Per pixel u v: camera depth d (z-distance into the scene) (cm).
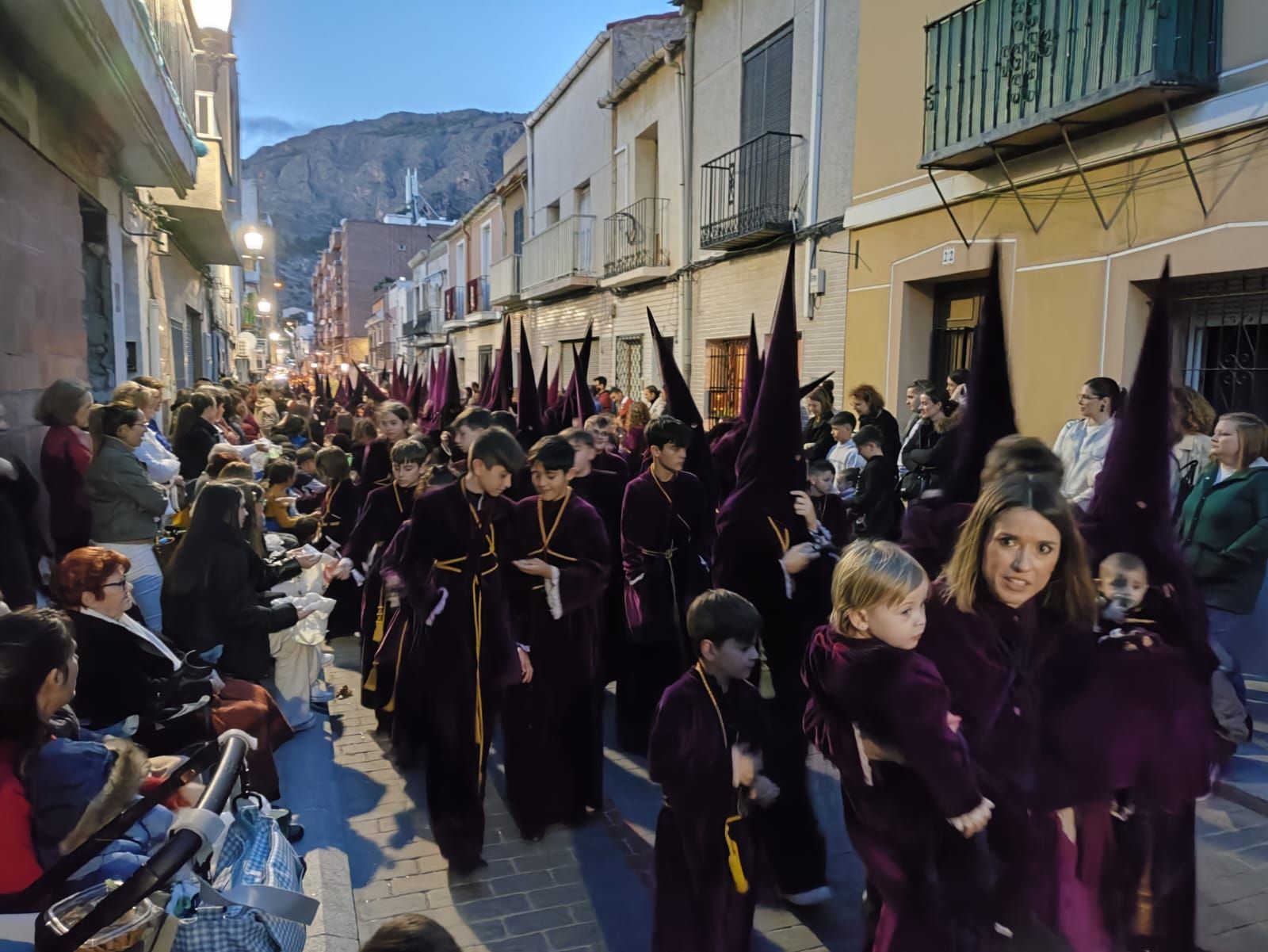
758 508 334
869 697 200
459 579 342
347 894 317
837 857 347
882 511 561
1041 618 208
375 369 4944
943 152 666
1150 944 226
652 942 259
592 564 363
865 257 847
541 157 1898
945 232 739
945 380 797
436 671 340
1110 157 582
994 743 204
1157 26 525
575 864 346
